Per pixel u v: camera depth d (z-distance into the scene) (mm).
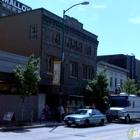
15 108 23172
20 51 27375
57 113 25953
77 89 29172
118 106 28922
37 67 20156
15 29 28141
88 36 34750
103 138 14492
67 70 30125
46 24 26922
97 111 23328
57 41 28797
